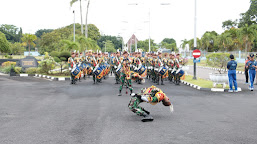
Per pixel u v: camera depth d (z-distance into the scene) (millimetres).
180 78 18188
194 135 6039
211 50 68000
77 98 11578
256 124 7055
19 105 9852
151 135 6035
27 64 28172
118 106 9625
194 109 9086
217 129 6551
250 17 66062
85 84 17641
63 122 7250
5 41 44750
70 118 7730
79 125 6926
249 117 7879
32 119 7609
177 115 8133
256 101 10812
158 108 9234
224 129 6551
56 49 63531
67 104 10062
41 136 5969
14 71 26234
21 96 12172
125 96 12156
